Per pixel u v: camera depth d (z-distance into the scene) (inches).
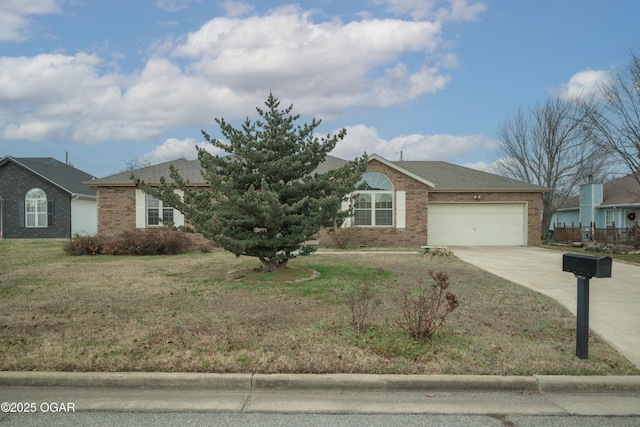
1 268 474.0
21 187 995.3
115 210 776.9
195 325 247.0
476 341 223.0
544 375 182.1
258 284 366.6
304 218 386.3
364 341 219.0
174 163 878.4
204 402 165.9
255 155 377.1
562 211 1385.3
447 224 835.4
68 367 186.5
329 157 896.3
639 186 1095.0
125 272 443.5
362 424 148.9
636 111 695.7
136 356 197.9
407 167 960.3
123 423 149.0
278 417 153.9
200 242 741.3
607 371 186.7
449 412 158.4
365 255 606.5
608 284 395.9
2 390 175.3
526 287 374.6
